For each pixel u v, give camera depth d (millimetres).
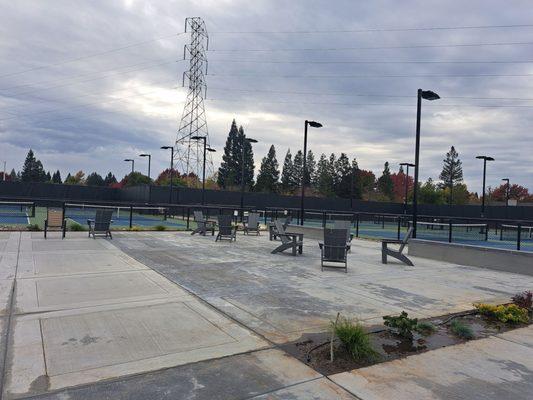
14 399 3391
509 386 4020
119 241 14086
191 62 65125
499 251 11211
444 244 12688
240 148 91562
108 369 4016
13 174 119812
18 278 7785
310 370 4195
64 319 5469
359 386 3893
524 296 7363
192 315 5855
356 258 12594
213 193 47188
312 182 95375
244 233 19297
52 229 15602
